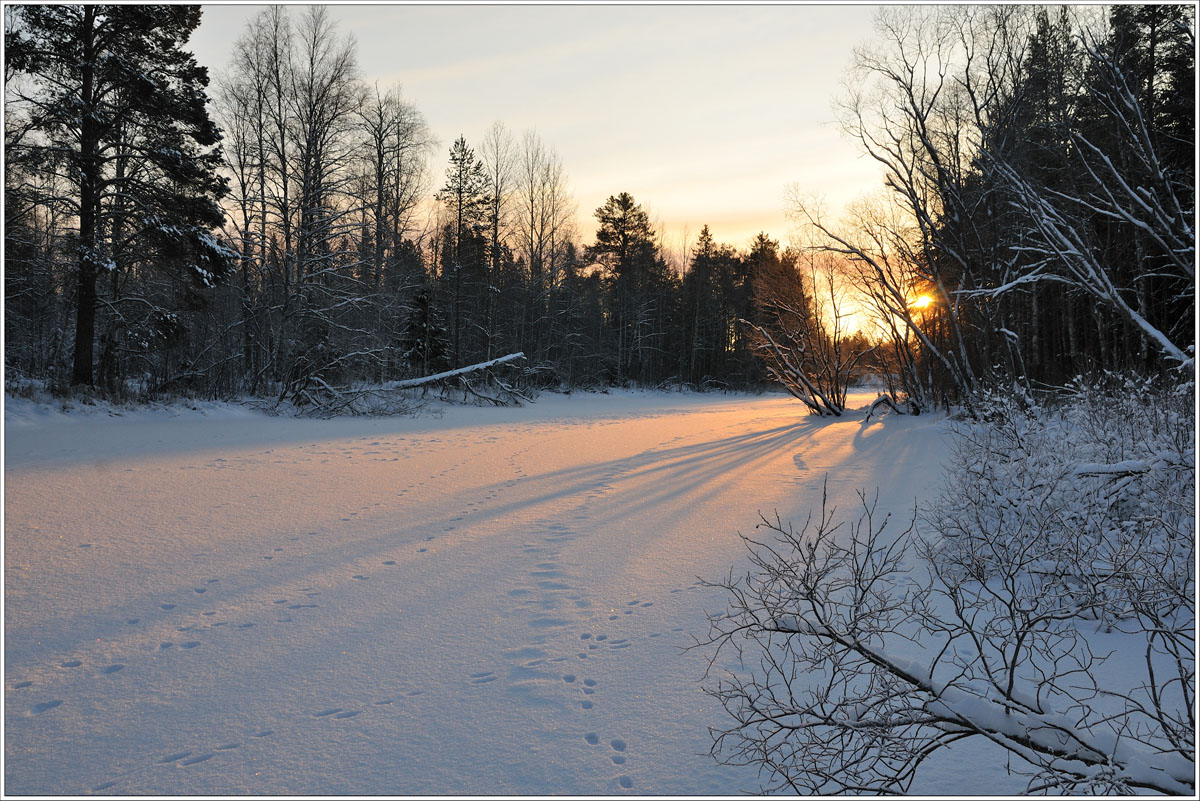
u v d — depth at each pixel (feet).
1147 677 12.78
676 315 209.36
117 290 76.43
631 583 19.15
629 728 11.54
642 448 52.37
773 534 24.30
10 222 65.36
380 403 87.10
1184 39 53.26
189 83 74.49
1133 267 63.62
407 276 101.81
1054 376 74.84
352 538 24.13
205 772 10.41
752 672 13.48
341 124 89.51
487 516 27.63
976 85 65.51
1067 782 8.23
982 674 12.87
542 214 152.15
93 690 13.10
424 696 12.77
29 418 56.80
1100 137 51.93
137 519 26.55
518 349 142.51
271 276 88.43
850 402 130.72
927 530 23.25
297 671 13.88
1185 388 24.73
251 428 64.44
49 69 64.08
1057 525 17.28
